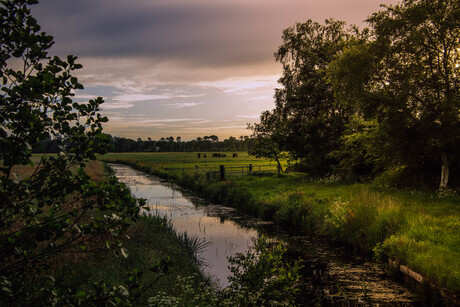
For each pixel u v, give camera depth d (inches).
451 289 253.1
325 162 1190.3
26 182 108.7
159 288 223.0
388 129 749.9
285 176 1362.0
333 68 876.0
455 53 733.3
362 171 1041.5
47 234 113.5
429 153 793.6
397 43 743.1
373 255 392.5
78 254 251.6
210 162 2910.9
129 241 339.0
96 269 235.1
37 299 105.0
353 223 450.3
